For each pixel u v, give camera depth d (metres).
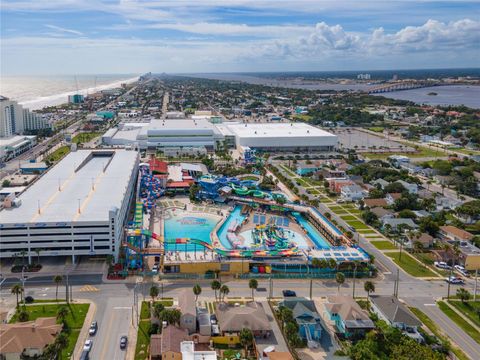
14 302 169.62
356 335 152.75
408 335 149.88
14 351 134.12
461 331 159.12
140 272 198.25
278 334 152.75
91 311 164.25
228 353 142.62
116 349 142.25
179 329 146.75
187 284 189.50
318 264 199.25
